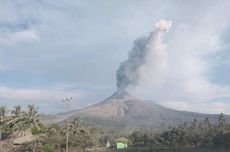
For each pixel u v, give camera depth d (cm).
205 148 14175
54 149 12238
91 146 14625
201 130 18525
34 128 13475
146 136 19538
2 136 13525
